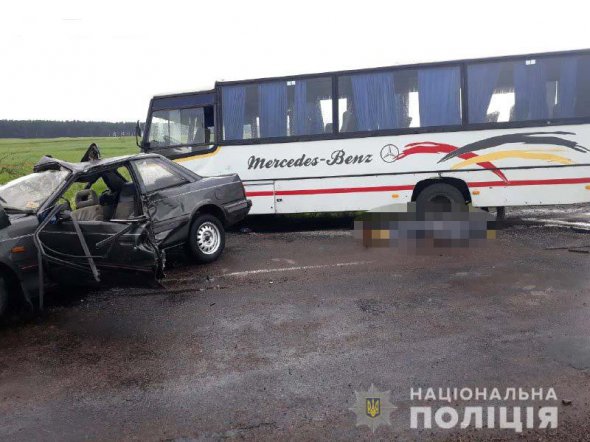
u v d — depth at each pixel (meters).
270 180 10.19
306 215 12.39
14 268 5.49
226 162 10.31
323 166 9.97
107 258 5.81
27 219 5.67
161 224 7.07
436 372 4.02
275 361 4.38
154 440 3.31
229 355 4.55
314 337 4.84
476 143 9.45
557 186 9.22
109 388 4.06
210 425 3.45
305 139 10.02
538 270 6.65
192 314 5.68
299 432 3.31
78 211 6.80
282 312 5.57
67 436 3.42
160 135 10.55
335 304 5.74
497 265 7.02
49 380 4.27
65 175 6.19
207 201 7.78
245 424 3.44
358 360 4.30
